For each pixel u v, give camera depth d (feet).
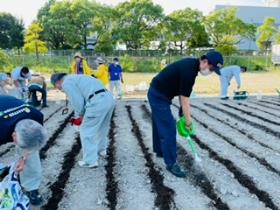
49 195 13.52
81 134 16.14
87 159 16.24
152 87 14.99
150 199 13.25
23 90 30.25
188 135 16.24
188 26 131.44
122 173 15.70
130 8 126.72
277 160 17.56
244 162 17.19
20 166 9.18
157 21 129.90
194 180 14.94
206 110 32.09
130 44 132.36
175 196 13.46
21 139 7.81
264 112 31.22
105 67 38.52
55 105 35.83
